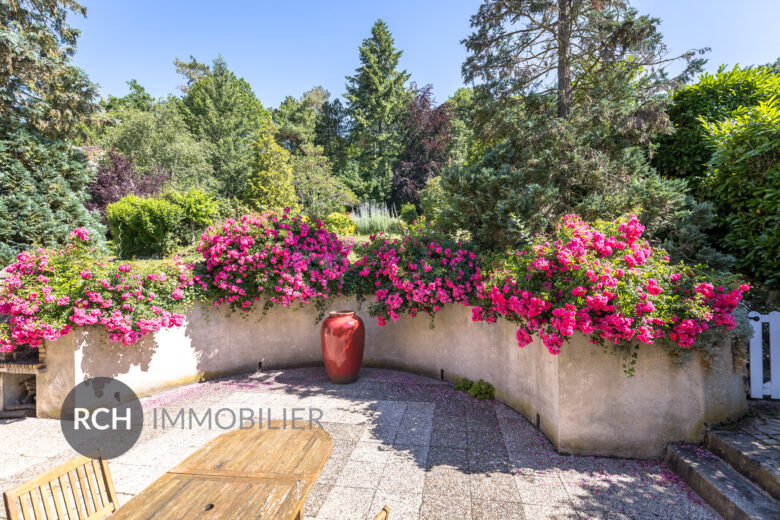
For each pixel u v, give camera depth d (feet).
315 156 86.07
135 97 121.08
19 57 30.58
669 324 10.54
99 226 36.81
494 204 20.02
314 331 21.57
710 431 10.70
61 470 6.01
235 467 7.08
